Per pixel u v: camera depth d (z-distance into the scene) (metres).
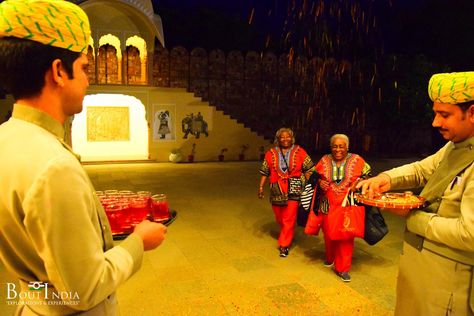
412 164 2.47
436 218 1.93
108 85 14.25
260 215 7.17
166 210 2.04
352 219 4.17
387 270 4.64
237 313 3.58
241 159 15.97
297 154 5.08
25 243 1.23
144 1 13.84
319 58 17.53
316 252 5.27
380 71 17.73
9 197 1.17
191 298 3.86
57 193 1.13
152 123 14.84
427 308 2.01
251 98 16.80
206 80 16.16
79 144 14.85
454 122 1.90
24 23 1.19
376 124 18.39
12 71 1.23
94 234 1.22
